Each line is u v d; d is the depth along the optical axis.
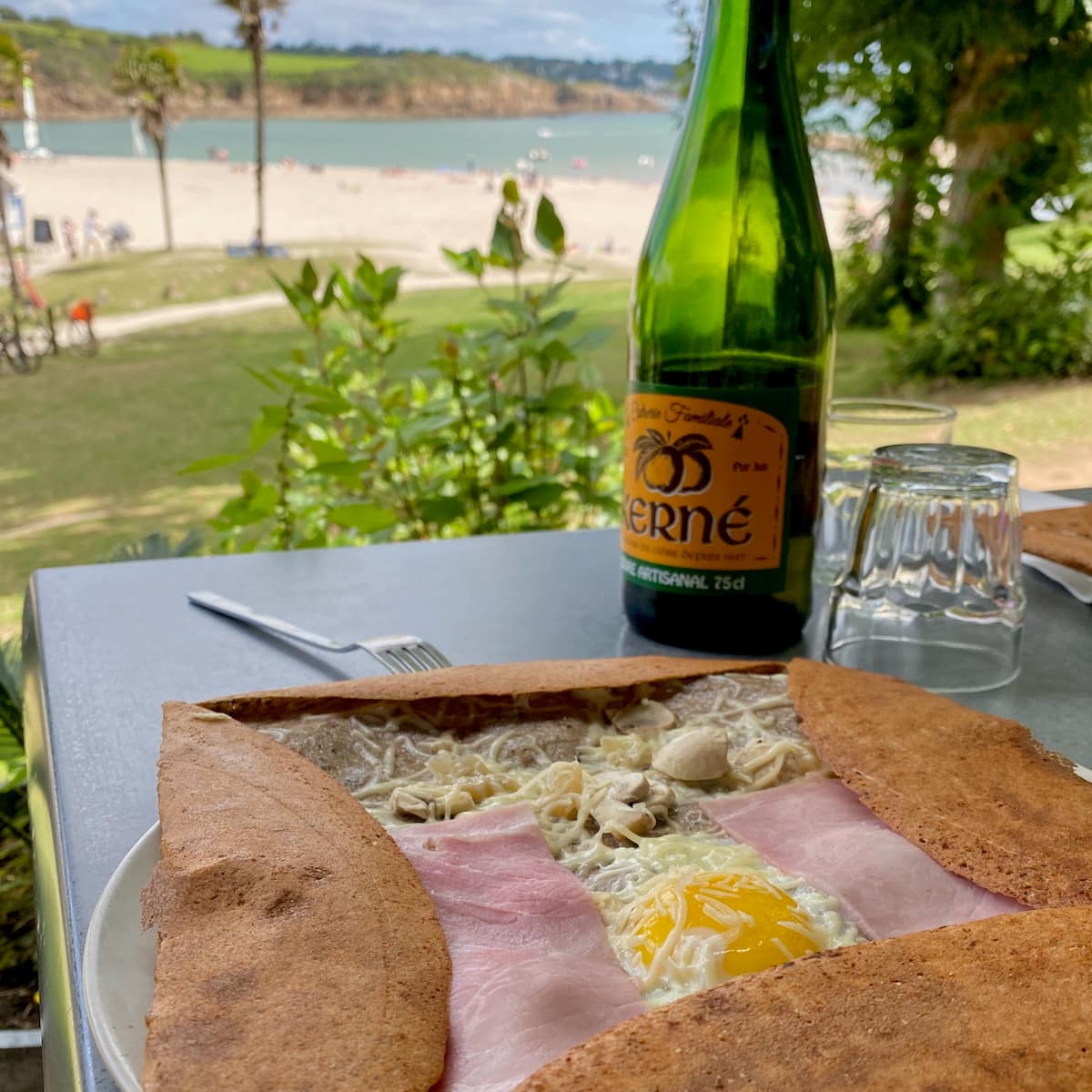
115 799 0.70
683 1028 0.43
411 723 0.77
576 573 1.26
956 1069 0.41
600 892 0.59
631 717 0.80
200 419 3.31
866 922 0.55
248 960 0.47
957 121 3.58
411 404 2.18
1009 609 0.95
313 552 1.33
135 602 1.12
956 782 0.67
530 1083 0.40
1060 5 3.01
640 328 1.13
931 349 3.91
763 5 1.09
